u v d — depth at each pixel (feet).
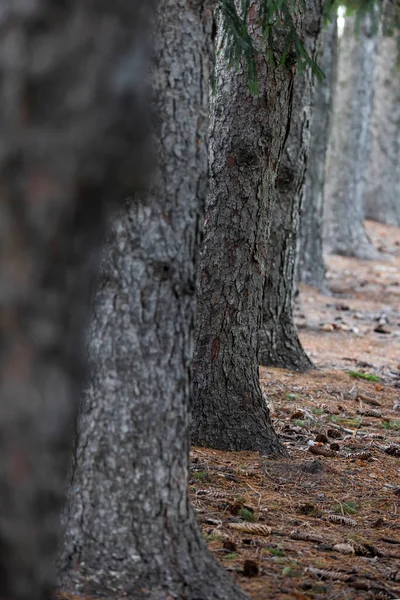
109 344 15.35
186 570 15.57
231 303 27.84
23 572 8.84
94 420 15.51
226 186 27.40
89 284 9.29
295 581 17.75
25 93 8.35
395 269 90.07
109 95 8.59
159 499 15.60
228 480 24.75
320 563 19.08
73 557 15.46
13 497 8.58
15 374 8.40
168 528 15.67
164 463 15.57
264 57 26.94
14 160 8.32
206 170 15.69
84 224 8.91
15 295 8.34
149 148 9.21
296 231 42.22
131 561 15.42
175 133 15.25
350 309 70.23
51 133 8.38
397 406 38.93
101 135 8.59
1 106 8.38
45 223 8.43
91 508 15.53
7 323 8.36
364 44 93.35
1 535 8.65
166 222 15.25
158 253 15.23
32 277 8.43
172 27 15.47
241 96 27.14
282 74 27.37
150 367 15.35
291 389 38.70
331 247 93.71
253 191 27.45
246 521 21.53
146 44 9.17
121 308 15.28
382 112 116.06
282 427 32.55
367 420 35.86
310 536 20.90
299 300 70.38
